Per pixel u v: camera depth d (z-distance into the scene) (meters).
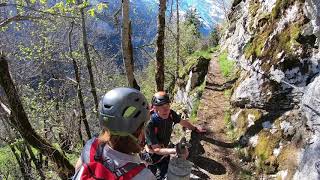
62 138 7.26
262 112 3.49
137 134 0.93
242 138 3.51
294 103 3.20
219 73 5.54
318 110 2.78
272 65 3.53
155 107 2.41
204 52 8.42
